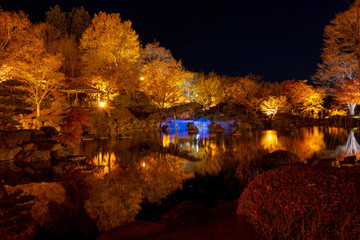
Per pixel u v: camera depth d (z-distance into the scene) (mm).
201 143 21094
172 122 35281
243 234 3631
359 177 2971
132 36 37094
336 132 27609
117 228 4766
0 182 9836
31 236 5512
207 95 40125
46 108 26781
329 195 2734
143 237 4066
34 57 23344
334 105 38250
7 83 16359
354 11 16672
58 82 25141
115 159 14492
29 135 16516
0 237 5445
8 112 15602
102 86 29172
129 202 7566
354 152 15328
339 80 27391
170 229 4438
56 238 5426
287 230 2826
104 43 34719
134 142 21984
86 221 6258
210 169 11664
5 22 22344
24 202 7547
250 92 41531
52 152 15031
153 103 36031
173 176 10477
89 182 9750
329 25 19141
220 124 34938
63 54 33938
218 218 4812
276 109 38156
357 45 17109
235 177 10117
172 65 36094
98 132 24703
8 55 22594
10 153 14250
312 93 38656
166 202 7543
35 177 10664
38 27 28766
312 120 38531
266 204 3037
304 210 2760
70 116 16422
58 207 7152
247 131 30953
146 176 10555
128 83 32656
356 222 2572
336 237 2598
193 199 7824
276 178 3211
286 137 23844
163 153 16438
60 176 10797
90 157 15203
